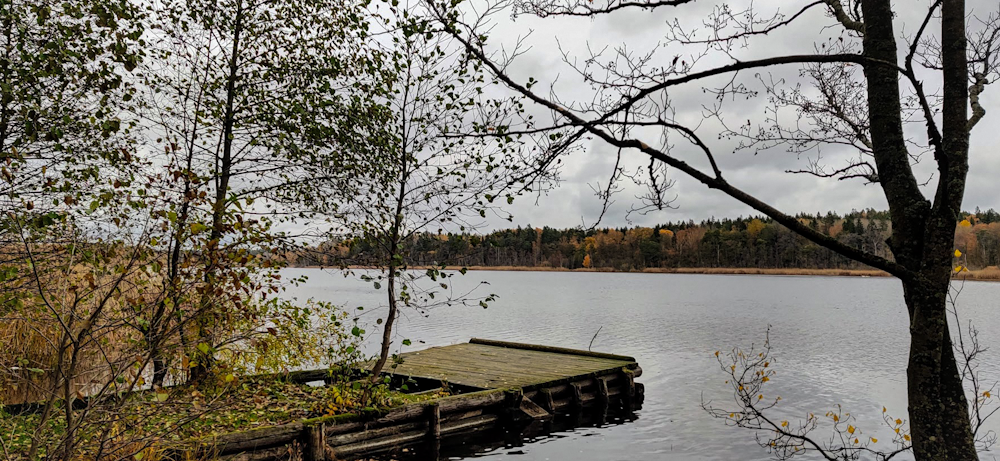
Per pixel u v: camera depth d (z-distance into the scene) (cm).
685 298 6038
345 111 993
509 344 1797
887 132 339
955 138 301
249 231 565
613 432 1245
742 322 3584
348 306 3900
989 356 2159
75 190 685
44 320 520
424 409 1054
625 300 5672
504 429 1202
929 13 292
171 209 527
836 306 5016
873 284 10181
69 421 453
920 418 304
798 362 2108
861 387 1683
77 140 795
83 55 780
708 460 1071
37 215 629
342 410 966
